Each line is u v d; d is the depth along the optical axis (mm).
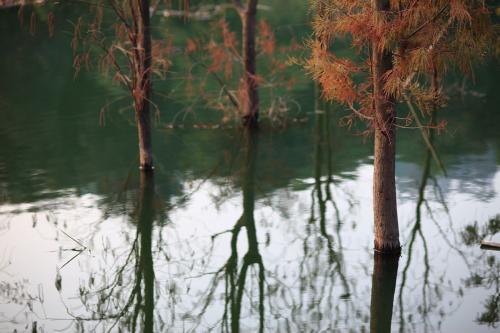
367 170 16438
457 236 12734
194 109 21625
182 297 11227
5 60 26719
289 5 34969
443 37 10305
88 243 12891
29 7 30016
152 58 15789
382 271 11602
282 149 18172
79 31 15875
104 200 14758
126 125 19781
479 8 10219
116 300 11023
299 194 15148
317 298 10914
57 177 15953
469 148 17438
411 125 19641
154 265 12250
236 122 20219
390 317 10234
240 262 12297
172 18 32125
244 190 15453
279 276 11742
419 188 15078
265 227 13625
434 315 10227
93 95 22484
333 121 20422
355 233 13141
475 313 10227
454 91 22938
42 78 24375
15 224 13516
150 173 16297
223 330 10141
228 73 20047
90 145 18125
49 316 10430
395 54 10430
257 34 27734
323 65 10820
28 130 19250
